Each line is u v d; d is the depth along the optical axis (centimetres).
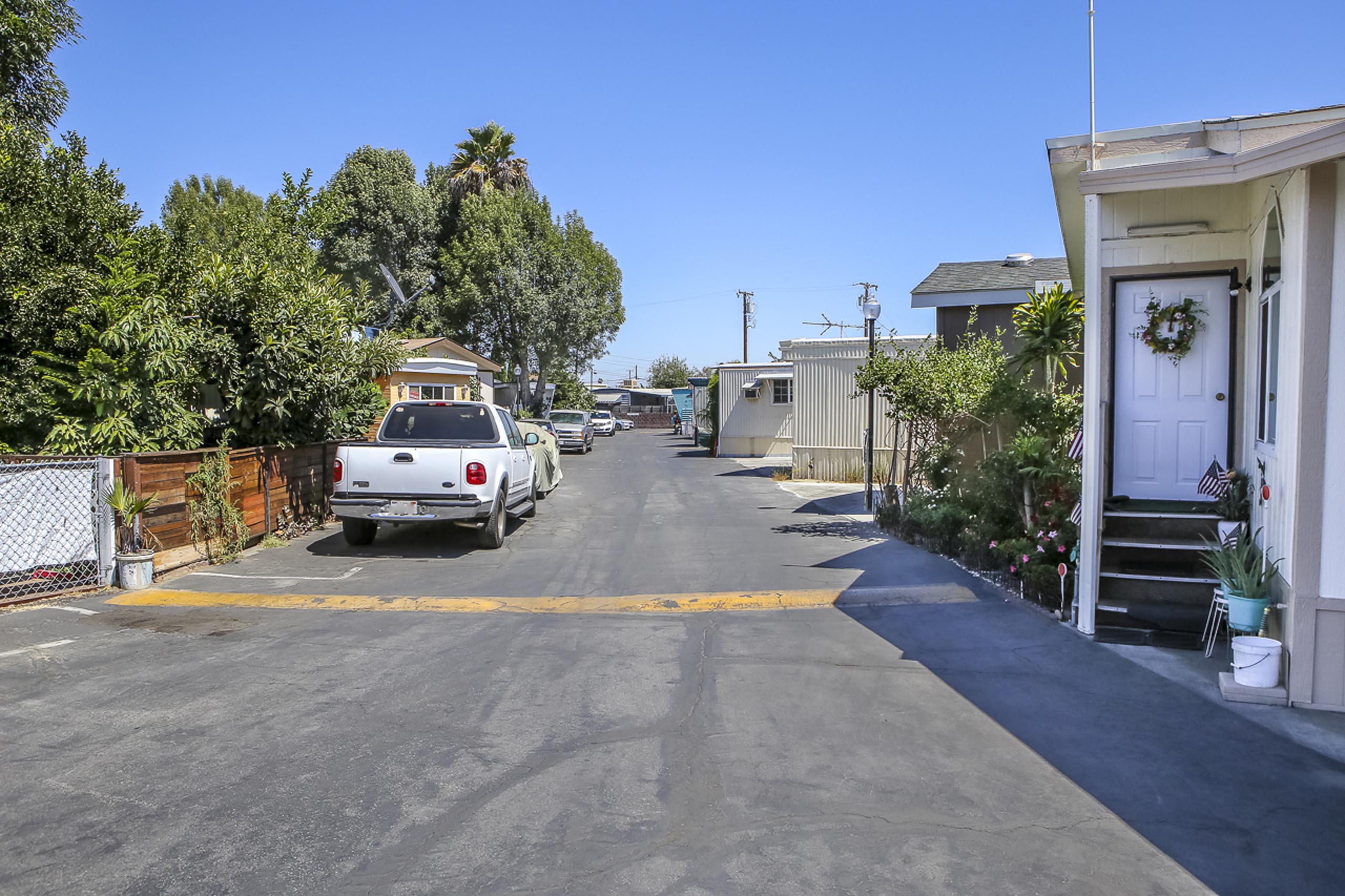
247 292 1093
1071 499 831
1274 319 605
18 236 1060
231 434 1107
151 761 432
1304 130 698
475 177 3844
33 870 330
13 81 1309
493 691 542
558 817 377
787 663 602
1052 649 632
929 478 1180
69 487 802
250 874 329
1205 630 621
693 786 407
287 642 654
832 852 348
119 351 998
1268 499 596
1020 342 1473
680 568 948
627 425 6009
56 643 646
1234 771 427
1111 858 345
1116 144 748
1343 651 505
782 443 2931
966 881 328
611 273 4116
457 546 1105
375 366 1308
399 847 350
